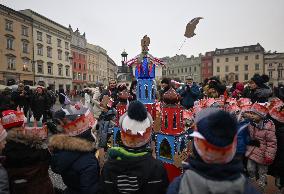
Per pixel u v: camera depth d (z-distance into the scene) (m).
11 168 2.16
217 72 71.31
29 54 40.38
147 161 1.84
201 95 7.83
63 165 2.10
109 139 5.03
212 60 72.19
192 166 1.42
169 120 3.78
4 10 35.22
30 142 2.18
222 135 1.30
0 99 8.75
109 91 7.14
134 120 1.91
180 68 78.94
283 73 65.31
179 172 3.32
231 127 1.33
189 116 4.09
